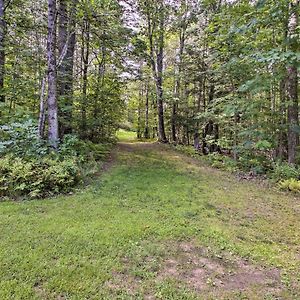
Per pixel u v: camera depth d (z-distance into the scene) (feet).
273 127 28.89
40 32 33.60
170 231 13.73
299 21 23.97
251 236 13.98
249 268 11.05
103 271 10.02
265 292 9.52
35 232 12.73
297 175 24.82
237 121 35.91
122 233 13.06
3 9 32.35
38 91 33.45
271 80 26.86
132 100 73.87
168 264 10.91
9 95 32.94
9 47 34.14
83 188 19.88
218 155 35.35
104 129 42.06
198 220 15.55
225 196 20.42
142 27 47.78
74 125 33.27
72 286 9.08
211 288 9.56
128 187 20.74
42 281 9.26
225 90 40.81
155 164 30.09
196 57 47.65
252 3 26.48
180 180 23.91
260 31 26.20
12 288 8.79
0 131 23.84
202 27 46.98
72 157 22.85
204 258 11.57
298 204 19.51
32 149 21.98
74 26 32.17
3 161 19.17
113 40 33.58
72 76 34.37
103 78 39.09
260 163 29.17
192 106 53.47
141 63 48.39
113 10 32.76
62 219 14.38
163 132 52.39
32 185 18.16
